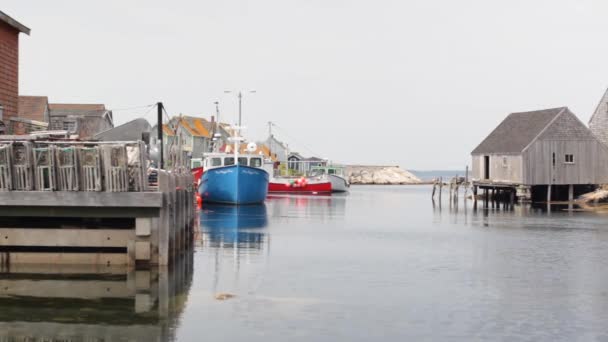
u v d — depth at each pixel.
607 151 59.38
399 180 177.62
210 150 70.56
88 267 19.73
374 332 14.38
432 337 14.09
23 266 19.64
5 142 18.86
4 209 18.58
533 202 61.94
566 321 15.43
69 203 18.44
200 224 36.59
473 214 48.00
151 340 13.59
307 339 13.83
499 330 14.65
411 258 24.66
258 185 52.56
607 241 30.50
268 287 18.78
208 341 13.60
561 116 59.12
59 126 63.62
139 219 18.94
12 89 29.69
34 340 13.55
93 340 13.59
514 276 21.08
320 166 102.81
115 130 34.81
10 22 28.55
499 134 65.44
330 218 43.00
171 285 18.53
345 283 19.58
